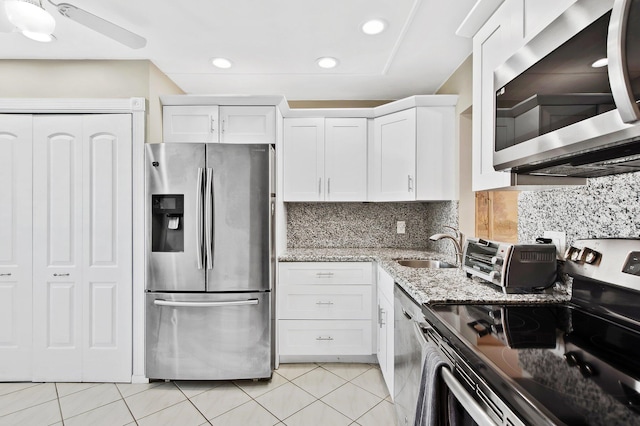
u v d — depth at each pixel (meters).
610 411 0.55
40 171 2.18
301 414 1.84
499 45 1.32
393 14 1.75
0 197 2.18
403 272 1.72
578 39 0.78
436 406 0.90
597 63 0.73
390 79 2.59
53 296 2.19
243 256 2.17
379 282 2.31
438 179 2.47
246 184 2.17
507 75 1.07
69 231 2.19
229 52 2.17
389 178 2.64
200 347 2.16
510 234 2.09
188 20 1.81
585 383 0.65
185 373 2.16
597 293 1.08
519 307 1.16
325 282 2.47
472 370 0.81
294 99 3.01
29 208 2.18
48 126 2.18
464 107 2.28
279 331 2.47
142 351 2.20
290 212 3.09
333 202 3.06
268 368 2.19
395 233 3.07
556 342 0.86
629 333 0.92
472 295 1.26
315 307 2.48
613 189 1.12
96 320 2.20
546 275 1.28
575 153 0.88
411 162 2.49
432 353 0.99
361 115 2.74
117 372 2.20
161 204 2.19
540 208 1.49
